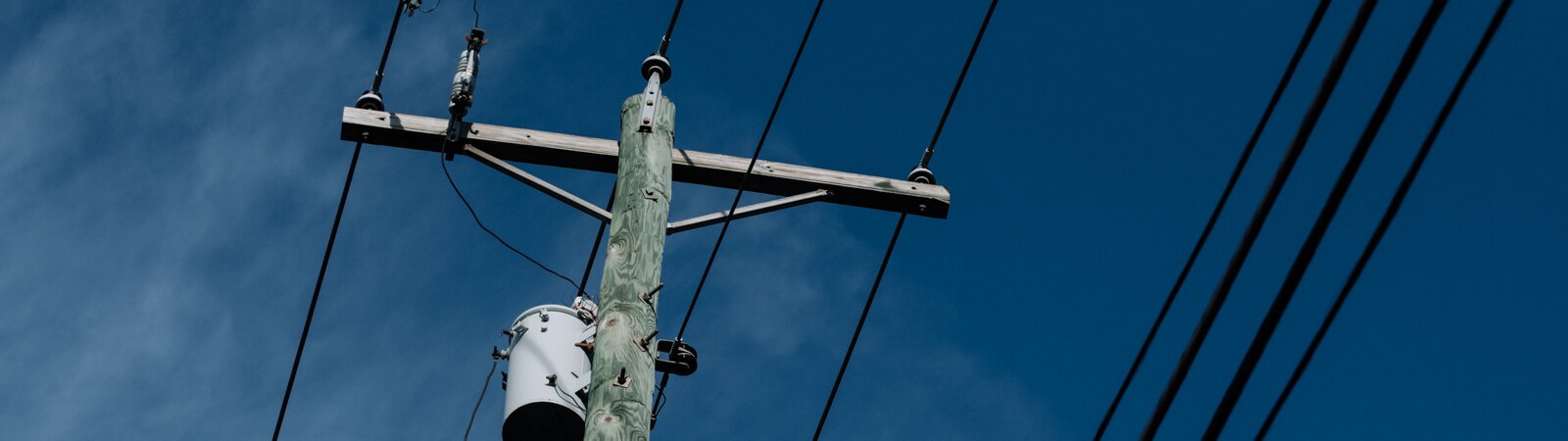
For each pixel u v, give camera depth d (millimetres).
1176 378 4320
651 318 7109
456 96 8422
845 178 8773
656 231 7590
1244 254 4141
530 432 8141
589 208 8414
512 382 8352
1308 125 3959
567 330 8531
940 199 8766
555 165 8633
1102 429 4984
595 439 6523
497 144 8516
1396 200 3711
